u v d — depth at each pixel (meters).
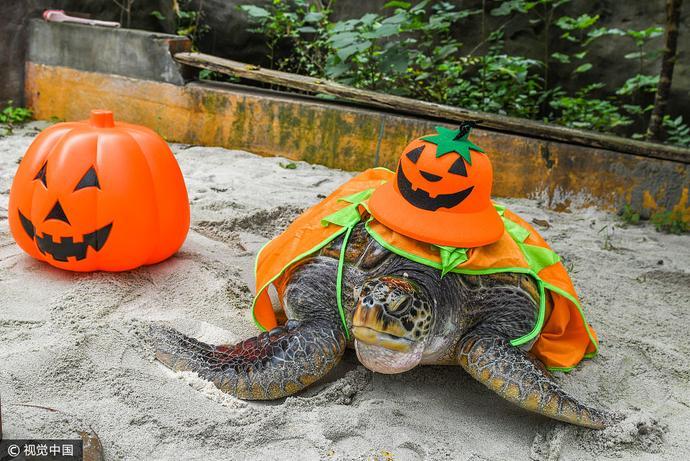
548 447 1.41
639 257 2.43
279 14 4.29
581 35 4.29
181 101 3.29
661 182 2.78
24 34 3.47
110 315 1.71
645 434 1.47
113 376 1.47
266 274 1.69
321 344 1.49
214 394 1.45
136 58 3.32
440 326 1.49
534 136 2.94
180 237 1.98
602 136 2.87
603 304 2.07
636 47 4.22
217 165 3.02
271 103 3.18
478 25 4.38
